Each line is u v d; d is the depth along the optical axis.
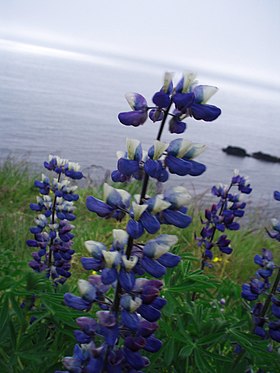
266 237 0.55
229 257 0.44
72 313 0.17
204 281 0.20
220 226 0.25
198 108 0.12
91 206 0.13
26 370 0.18
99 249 0.13
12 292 0.17
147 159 0.12
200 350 0.18
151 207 0.12
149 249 0.12
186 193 0.12
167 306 0.18
